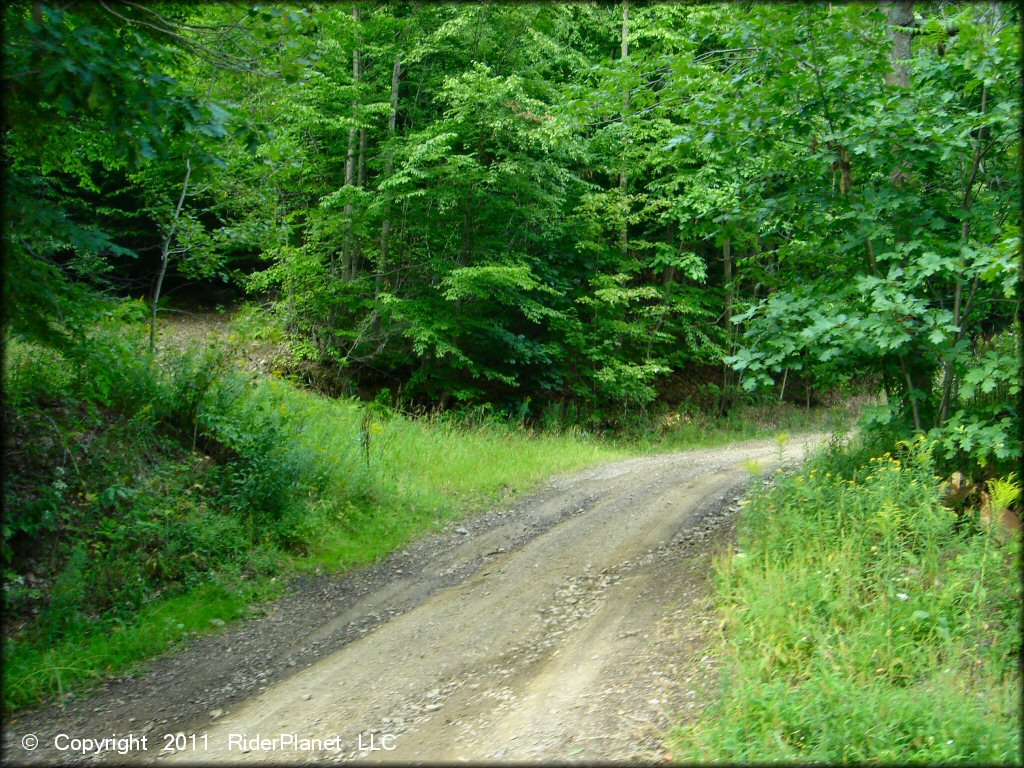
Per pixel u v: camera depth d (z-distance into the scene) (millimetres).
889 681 4098
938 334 5719
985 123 6008
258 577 7402
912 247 6270
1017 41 5672
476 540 8883
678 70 6828
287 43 5613
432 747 4277
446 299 15781
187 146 5379
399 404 15852
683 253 18828
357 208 15445
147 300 17203
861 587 5020
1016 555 4793
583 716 4406
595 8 19969
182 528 7344
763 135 6848
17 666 5355
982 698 3764
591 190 18359
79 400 8102
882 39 6457
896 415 6855
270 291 17578
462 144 16078
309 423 10883
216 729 4742
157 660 5891
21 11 4824
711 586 5988
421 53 15883
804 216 7035
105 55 4742
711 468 11711
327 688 5281
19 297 5707
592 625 5898
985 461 5828
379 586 7562
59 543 6664
